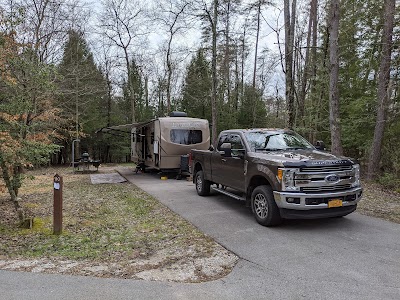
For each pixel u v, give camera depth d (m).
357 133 14.41
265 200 5.95
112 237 5.70
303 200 5.36
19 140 6.50
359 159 14.41
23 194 10.43
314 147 7.11
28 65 7.29
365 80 14.80
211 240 5.31
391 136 12.11
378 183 11.07
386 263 4.17
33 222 6.48
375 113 13.45
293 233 5.54
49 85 8.08
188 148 13.44
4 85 6.99
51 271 4.13
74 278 3.88
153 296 3.40
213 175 8.42
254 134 7.17
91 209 8.07
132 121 25.17
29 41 9.96
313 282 3.67
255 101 25.98
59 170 19.38
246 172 6.57
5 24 6.93
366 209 7.27
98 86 23.19
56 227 5.87
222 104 25.55
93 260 4.56
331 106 11.45
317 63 16.02
